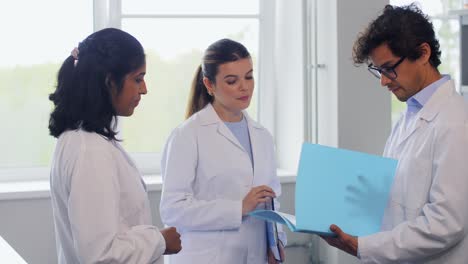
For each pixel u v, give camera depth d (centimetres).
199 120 211
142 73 149
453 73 345
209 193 206
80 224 132
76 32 296
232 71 202
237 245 204
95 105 142
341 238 160
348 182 166
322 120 302
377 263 160
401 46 156
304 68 301
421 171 159
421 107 169
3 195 254
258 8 327
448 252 158
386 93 295
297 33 311
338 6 286
